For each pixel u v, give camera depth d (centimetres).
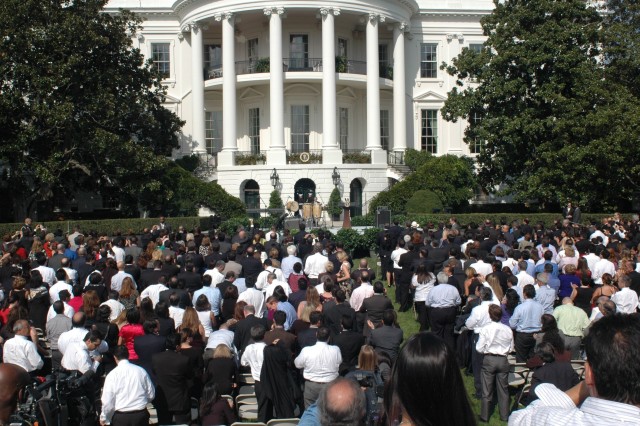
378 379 641
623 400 292
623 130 3078
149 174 3416
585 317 1041
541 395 378
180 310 1038
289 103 4341
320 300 1121
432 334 314
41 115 2956
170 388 797
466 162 3859
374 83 4194
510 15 3459
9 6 2928
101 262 1343
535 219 3206
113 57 3491
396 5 4319
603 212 3488
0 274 1359
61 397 734
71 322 980
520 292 1255
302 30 4375
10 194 3622
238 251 1612
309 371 827
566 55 3256
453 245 1537
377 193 4103
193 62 4344
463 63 3603
